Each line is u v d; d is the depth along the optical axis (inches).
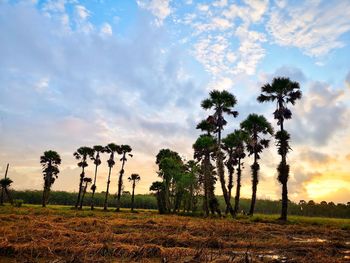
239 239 653.9
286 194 1432.1
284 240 635.5
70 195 4525.1
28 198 4227.4
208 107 1731.1
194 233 732.0
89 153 2925.7
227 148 2010.3
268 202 4015.8
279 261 418.6
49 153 2827.3
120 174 2822.3
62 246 458.0
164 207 2428.6
